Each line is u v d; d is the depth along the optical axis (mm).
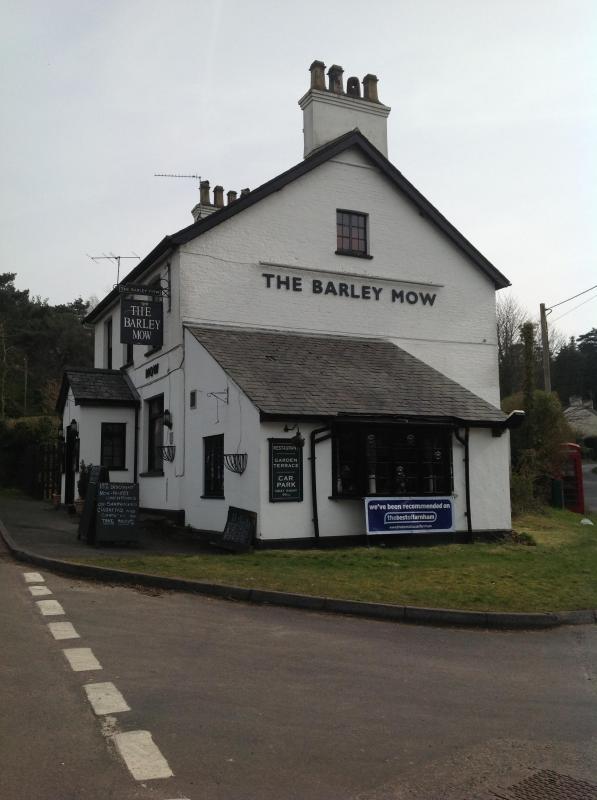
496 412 15445
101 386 20234
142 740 4836
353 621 8516
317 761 4656
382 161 18938
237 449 13789
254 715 5391
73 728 5008
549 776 4555
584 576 11172
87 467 18797
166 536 15250
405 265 19281
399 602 9008
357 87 20062
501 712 5703
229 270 17047
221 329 16688
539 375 52219
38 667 6246
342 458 13812
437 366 19469
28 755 4574
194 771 4434
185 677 6172
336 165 18594
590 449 62312
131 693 5715
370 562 11688
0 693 5609
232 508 13266
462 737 5152
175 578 9758
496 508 15141
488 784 4418
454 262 20062
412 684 6320
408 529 13859
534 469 21578
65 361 56438
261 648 7176
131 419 20047
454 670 6809
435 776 4508
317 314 17953
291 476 13172
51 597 8797
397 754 4816
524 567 11734
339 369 15727
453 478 14703
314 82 19312
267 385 13836
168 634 7484
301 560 11656
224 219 17016
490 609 8922
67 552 11836
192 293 16656
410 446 14375
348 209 18656
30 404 47531
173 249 16969
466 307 20109
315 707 5625
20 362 51438
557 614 8828
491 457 15258
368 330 18578
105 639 7176
